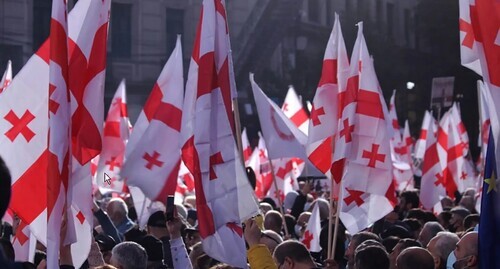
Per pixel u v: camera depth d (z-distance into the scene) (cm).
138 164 1259
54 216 855
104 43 1004
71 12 1020
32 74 1028
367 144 1349
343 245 1425
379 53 7131
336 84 1413
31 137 1017
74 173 978
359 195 1341
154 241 1159
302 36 7112
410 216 1909
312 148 1432
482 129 1905
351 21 7294
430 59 7806
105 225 1410
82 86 993
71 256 898
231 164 1023
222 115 1039
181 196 2331
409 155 3206
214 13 1048
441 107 3834
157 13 6856
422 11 7838
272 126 1702
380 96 1355
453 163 2609
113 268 945
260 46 7175
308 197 2375
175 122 1274
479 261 934
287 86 6919
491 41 938
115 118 2078
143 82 6725
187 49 7006
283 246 1020
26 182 1008
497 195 926
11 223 1343
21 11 6122
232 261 1005
